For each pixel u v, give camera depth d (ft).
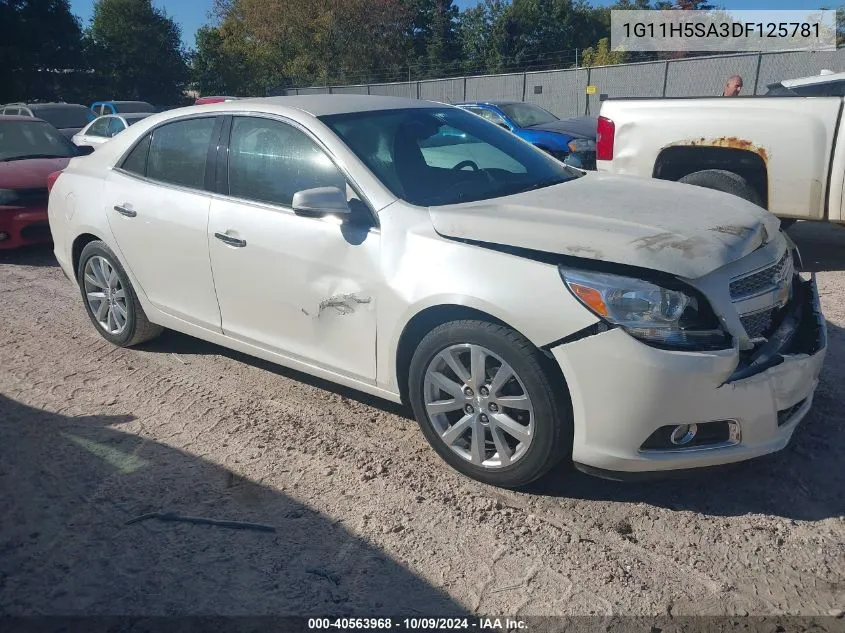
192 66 159.84
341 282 11.63
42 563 9.40
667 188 12.73
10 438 12.66
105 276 16.35
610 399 9.37
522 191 12.55
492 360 10.33
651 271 9.35
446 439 11.00
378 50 147.64
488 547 9.55
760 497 10.41
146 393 14.38
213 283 13.70
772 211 20.58
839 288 19.20
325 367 12.38
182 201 14.01
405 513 10.29
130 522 10.21
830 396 13.09
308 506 10.51
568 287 9.48
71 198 16.57
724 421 9.53
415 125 13.42
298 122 12.68
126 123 46.24
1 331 18.33
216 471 11.48
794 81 23.47
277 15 145.48
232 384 14.69
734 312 9.55
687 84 70.13
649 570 9.03
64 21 142.41
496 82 84.79
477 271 10.14
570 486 10.84
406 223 11.10
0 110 63.62
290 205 12.46
